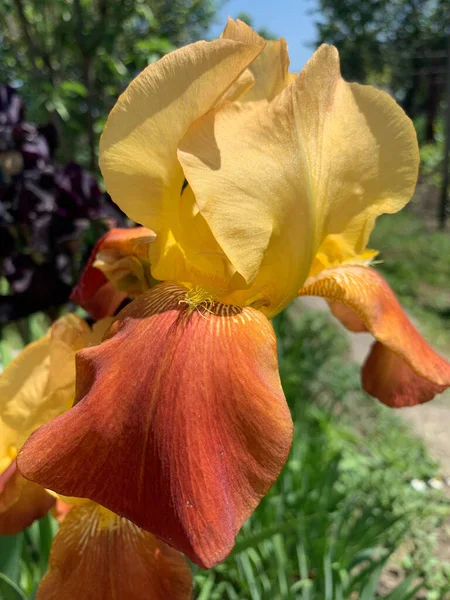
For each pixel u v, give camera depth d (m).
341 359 0.67
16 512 0.15
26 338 0.40
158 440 0.10
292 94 0.13
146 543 0.14
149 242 0.16
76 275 0.35
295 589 0.29
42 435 0.11
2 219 0.31
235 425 0.10
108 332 0.12
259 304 0.14
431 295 0.96
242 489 0.10
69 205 0.32
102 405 0.11
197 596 0.30
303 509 0.33
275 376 0.11
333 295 0.16
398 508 0.42
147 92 0.12
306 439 0.40
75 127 0.53
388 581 0.37
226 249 0.12
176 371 0.11
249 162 0.12
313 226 0.14
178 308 0.12
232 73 0.12
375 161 0.15
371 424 0.56
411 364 0.16
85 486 0.10
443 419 0.59
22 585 0.25
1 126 0.33
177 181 0.13
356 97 0.14
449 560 0.39
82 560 0.14
